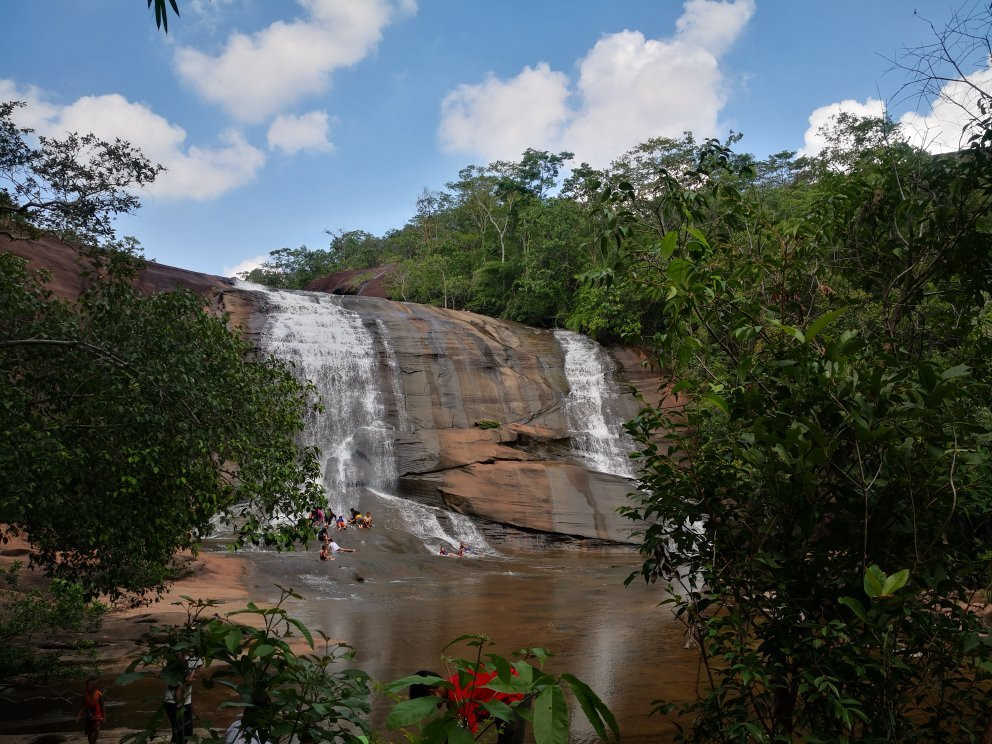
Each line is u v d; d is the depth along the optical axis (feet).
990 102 14.94
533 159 200.54
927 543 12.67
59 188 32.81
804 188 139.13
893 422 12.28
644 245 17.26
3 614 40.96
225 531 92.12
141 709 33.19
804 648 12.71
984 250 15.16
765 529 13.70
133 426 29.89
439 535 107.34
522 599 69.82
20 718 31.55
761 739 12.12
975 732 13.28
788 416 13.28
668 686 38.01
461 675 7.69
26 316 31.94
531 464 121.39
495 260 190.70
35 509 27.71
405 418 127.65
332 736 9.16
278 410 36.83
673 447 15.24
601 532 112.06
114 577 36.60
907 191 16.96
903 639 13.21
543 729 6.56
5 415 27.09
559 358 147.74
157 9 12.02
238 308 127.95
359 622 56.80
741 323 14.51
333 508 109.70
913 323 16.16
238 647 9.22
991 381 13.97
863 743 11.94
